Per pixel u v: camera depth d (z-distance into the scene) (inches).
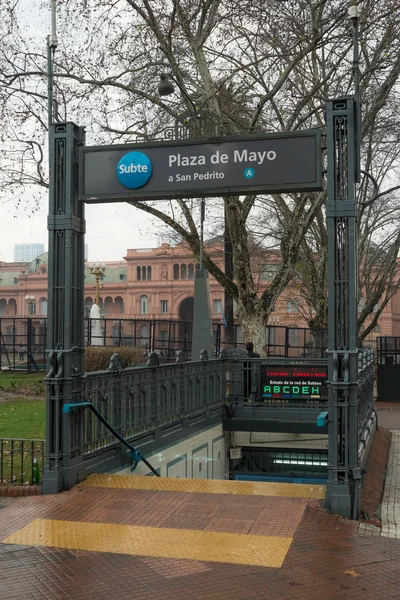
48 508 267.6
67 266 302.0
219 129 508.1
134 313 3934.5
